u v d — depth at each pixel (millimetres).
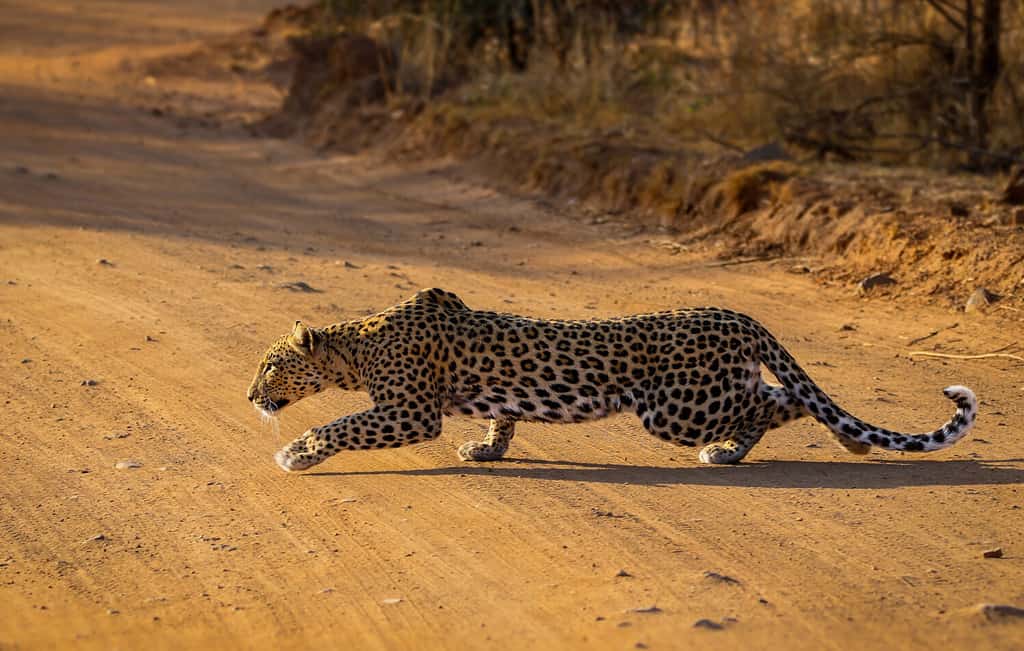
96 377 12500
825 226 17797
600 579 7637
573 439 10703
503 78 29828
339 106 32469
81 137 32469
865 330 14250
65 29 58875
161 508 9102
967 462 9758
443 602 7430
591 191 22297
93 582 7832
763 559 7867
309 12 49594
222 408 11539
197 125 35656
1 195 23484
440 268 18000
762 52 24234
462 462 10125
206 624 7215
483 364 9594
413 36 34062
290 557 8172
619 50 29125
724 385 9430
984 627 6750
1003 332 13617
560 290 16625
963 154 21422
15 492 9445
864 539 8148
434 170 26156
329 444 9625
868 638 6719
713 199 19875
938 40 22641
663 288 16625
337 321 14664
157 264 17844
